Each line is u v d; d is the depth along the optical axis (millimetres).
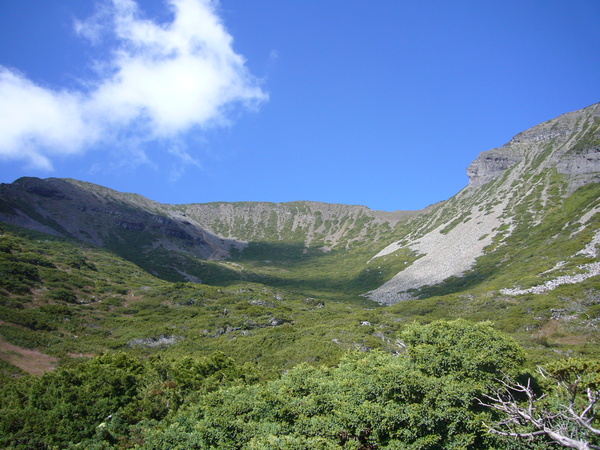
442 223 166000
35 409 27984
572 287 62531
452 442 20109
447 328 28281
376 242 199625
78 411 28188
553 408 19672
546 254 88812
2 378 35906
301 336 56156
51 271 73312
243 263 180875
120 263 106625
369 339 52938
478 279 95438
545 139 186625
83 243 116750
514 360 25297
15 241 85438
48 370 40281
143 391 31641
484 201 159125
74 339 50906
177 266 141750
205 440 23781
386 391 23172
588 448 11133
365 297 116375
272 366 43781
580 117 191000
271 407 25750
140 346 52719
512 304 66500
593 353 41938
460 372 24031
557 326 53312
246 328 63312
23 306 56281
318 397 25531
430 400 21531
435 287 102938
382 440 21453
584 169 135750
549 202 127438
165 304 74875
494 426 19219
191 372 36938
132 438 26422
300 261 190000
